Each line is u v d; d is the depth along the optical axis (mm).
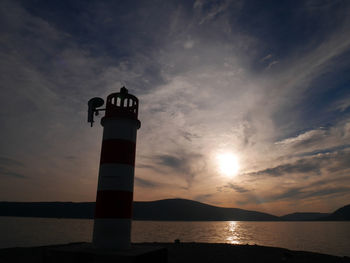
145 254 11055
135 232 86000
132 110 14453
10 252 20719
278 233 100250
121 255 10344
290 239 68750
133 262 10156
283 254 22641
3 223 135500
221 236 76500
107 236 12125
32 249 22297
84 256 10984
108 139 13539
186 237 67625
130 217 13031
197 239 61125
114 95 14336
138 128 15172
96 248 12102
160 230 105688
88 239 56094
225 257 21406
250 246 29328
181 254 22109
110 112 13945
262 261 20219
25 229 90562
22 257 18781
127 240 12492
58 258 11352
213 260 19922
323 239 70125
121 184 12891
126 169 13211
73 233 75438
